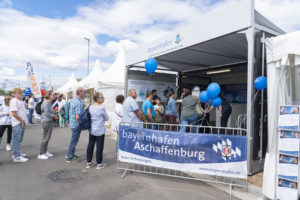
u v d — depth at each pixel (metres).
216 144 3.42
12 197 3.19
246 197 3.24
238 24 3.71
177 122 6.38
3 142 7.00
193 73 9.43
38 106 5.47
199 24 4.53
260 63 3.72
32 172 4.24
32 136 8.27
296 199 2.64
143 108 5.34
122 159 4.09
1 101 10.98
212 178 3.90
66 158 5.22
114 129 5.55
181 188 3.59
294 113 2.69
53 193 3.35
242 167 3.27
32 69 11.52
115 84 10.86
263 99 3.96
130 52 7.54
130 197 3.25
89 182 3.80
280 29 4.17
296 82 3.06
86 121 4.32
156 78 8.77
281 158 2.79
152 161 3.85
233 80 9.44
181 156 3.64
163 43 5.69
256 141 3.83
